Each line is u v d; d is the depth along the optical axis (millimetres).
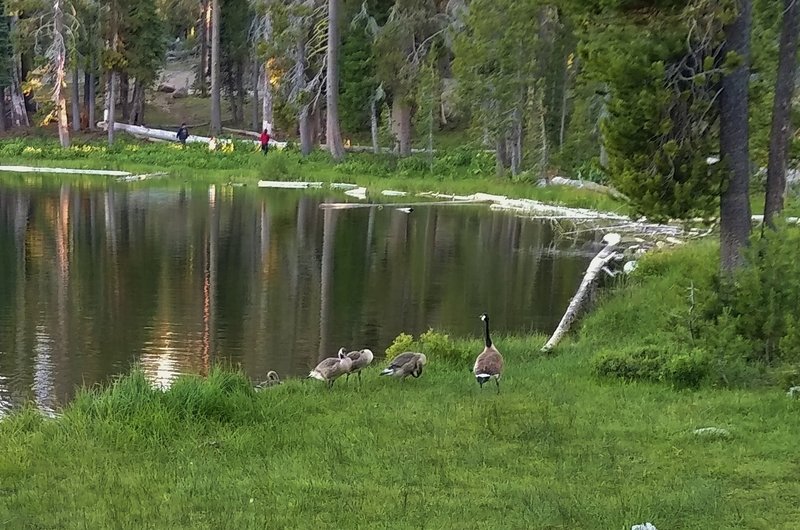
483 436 9719
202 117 71188
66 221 32188
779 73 18000
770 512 7410
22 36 60125
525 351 15391
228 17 68875
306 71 60875
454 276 23734
